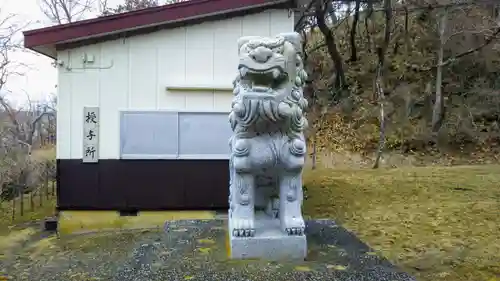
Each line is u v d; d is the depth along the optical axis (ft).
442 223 20.42
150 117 21.45
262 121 11.93
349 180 33.47
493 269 14.08
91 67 21.24
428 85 55.21
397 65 58.49
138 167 21.45
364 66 59.57
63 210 21.22
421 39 59.57
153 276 10.61
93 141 21.25
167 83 21.44
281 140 12.31
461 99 54.29
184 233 15.31
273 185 13.65
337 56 48.98
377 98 54.70
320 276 10.50
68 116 21.20
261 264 11.51
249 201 12.40
